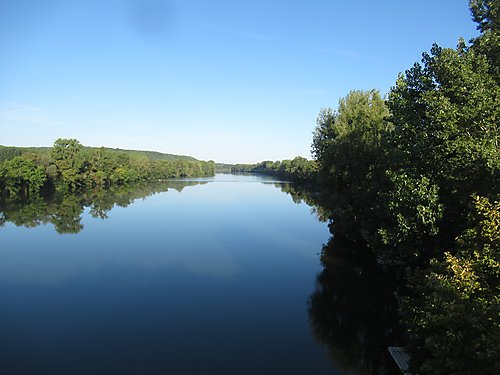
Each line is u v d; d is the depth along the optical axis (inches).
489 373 377.1
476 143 687.7
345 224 1512.1
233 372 645.9
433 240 856.9
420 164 852.6
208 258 1373.0
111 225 2032.5
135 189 4512.8
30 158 3604.8
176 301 965.8
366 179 1441.9
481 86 733.9
